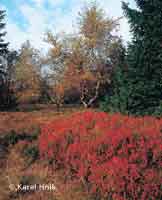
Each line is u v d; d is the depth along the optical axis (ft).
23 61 142.72
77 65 132.16
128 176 26.61
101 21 132.05
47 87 140.36
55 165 36.40
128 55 60.59
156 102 57.06
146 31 58.85
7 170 36.19
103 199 27.81
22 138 52.13
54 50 132.05
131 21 61.26
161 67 57.47
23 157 41.42
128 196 26.55
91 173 30.53
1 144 48.47
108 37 132.67
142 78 57.36
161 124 36.88
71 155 33.99
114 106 58.54
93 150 32.12
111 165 27.94
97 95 132.67
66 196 29.25
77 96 145.48
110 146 31.35
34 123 68.64
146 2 60.75
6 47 153.48
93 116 44.75
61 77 134.10
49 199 28.89
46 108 135.33
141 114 55.98
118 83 62.28
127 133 32.04
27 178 33.37
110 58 130.93
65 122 44.96
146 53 58.03
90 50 131.85
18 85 148.36
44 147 38.88
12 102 147.33
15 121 77.10
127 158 28.81
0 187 31.14
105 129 36.96
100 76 129.39
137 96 56.70
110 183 27.25
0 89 145.79
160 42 57.88
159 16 58.39
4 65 150.92
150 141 29.94
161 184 26.40
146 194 25.86
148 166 28.17
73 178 33.04
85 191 29.99
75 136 38.04
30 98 145.07
